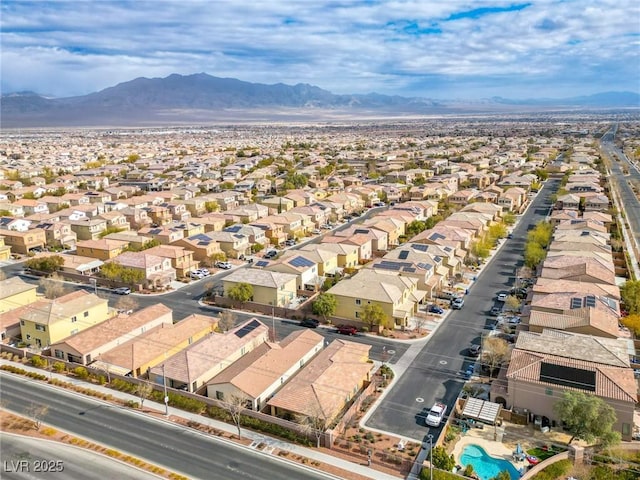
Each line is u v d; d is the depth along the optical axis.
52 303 74.94
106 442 50.12
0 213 143.25
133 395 58.97
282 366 60.81
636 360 64.06
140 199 163.75
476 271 101.94
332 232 138.50
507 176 198.62
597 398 49.12
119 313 81.56
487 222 129.88
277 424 51.84
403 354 67.88
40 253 117.19
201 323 73.88
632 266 100.44
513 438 50.56
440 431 51.44
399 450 48.34
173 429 52.31
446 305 84.31
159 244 112.81
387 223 126.44
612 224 125.31
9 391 60.44
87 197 168.88
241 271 89.12
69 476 45.16
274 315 82.00
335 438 49.94
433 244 104.12
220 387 56.41
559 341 59.47
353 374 58.62
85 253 109.00
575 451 46.84
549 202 169.75
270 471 45.62
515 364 56.03
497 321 77.69
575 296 72.69
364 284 79.25
